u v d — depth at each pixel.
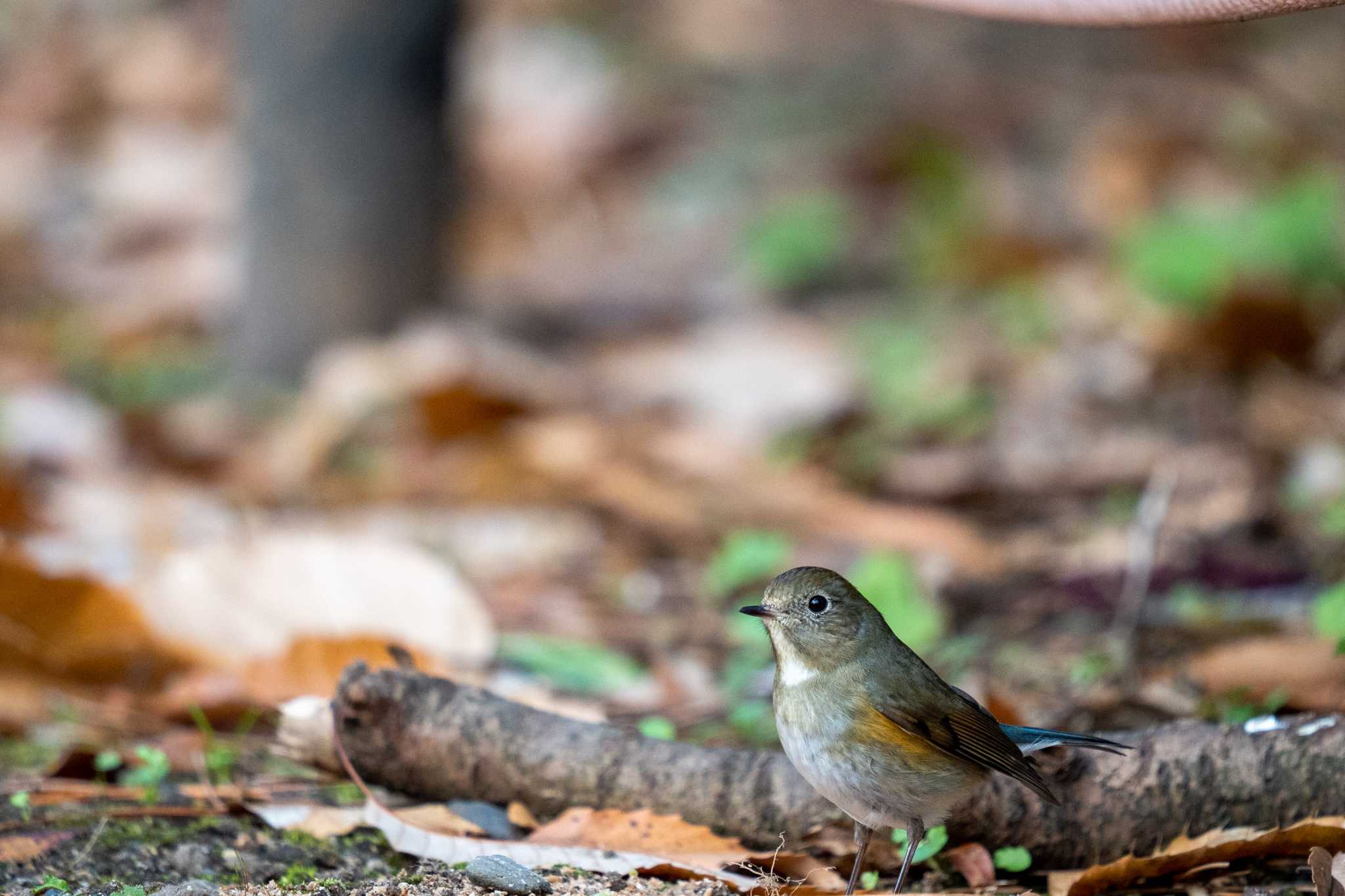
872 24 24.27
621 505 12.15
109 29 25.50
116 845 6.19
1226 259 14.23
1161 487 8.70
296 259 14.56
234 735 7.82
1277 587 9.40
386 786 6.55
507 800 6.45
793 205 19.02
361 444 13.55
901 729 5.82
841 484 12.53
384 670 6.52
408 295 14.77
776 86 23.27
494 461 12.77
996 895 5.93
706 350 15.60
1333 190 14.89
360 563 8.73
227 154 21.28
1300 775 5.98
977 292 16.88
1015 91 20.80
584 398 14.68
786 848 6.26
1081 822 6.11
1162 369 13.35
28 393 14.67
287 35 14.37
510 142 22.06
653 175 21.58
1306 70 18.17
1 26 25.75
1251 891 5.77
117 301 18.42
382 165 14.52
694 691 8.62
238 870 5.98
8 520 11.08
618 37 25.36
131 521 11.66
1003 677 8.32
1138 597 8.32
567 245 19.97
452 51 15.00
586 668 8.91
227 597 8.55
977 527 11.55
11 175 21.98
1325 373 12.74
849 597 6.04
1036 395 13.59
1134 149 18.06
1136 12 4.55
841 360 15.00
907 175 19.42
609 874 5.89
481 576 10.96
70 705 8.13
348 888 5.73
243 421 14.00
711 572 10.62
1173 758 6.09
